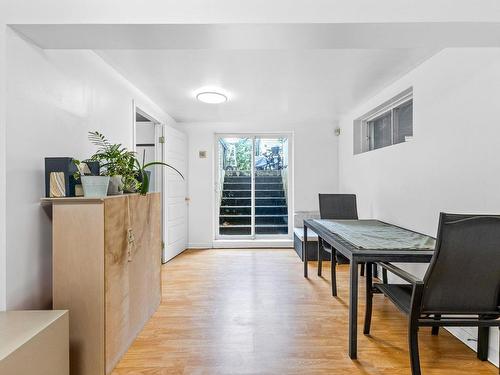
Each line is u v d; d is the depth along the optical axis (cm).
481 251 155
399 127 355
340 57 259
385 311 268
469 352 204
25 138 166
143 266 236
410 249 202
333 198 393
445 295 162
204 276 364
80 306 170
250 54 252
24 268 166
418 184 276
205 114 463
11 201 156
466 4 158
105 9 157
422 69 269
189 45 184
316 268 398
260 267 402
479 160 202
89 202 171
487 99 195
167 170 436
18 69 162
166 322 245
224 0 158
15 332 128
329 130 517
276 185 538
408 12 158
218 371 183
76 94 218
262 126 516
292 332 229
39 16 156
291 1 158
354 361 193
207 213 518
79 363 170
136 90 336
